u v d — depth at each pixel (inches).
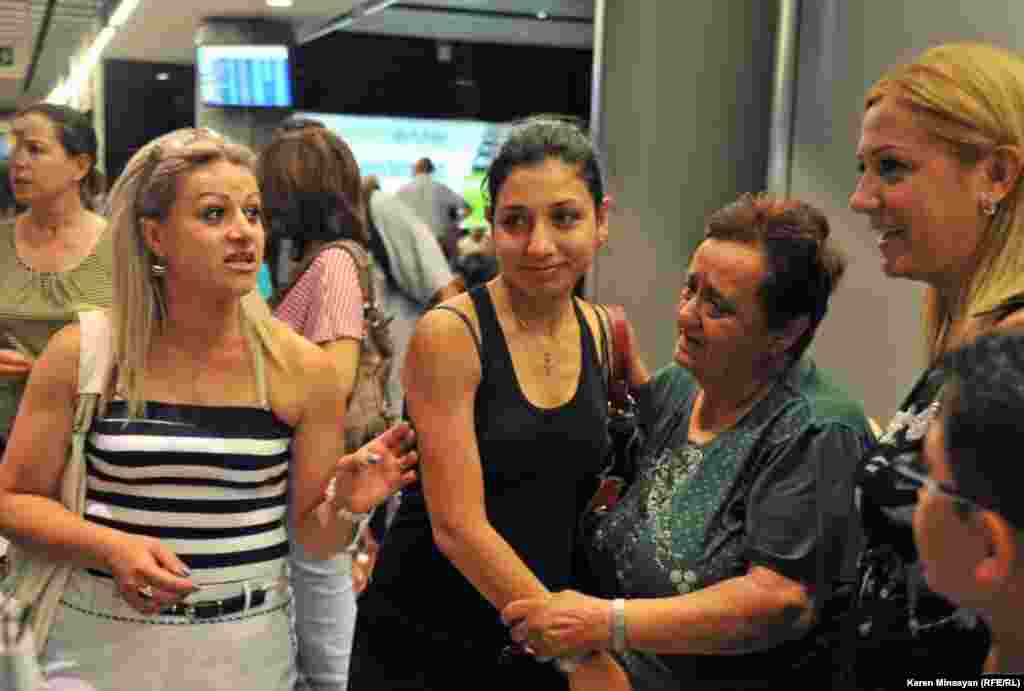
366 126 642.2
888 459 55.7
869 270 143.5
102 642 71.7
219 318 73.2
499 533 71.8
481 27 601.3
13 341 121.3
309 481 77.1
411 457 71.2
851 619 57.6
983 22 125.1
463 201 458.6
